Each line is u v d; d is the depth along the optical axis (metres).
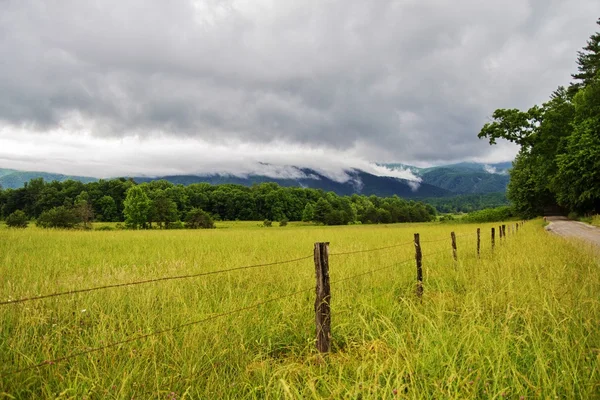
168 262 9.78
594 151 47.00
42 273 7.77
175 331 4.66
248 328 5.04
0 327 4.49
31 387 3.44
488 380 3.57
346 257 10.20
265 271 8.20
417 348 4.15
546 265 9.70
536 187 77.69
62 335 4.71
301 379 3.86
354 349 4.48
